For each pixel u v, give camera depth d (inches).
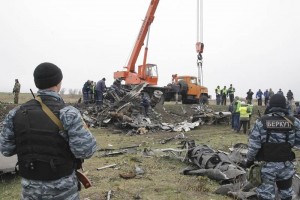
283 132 188.9
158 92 954.1
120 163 374.9
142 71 960.9
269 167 190.4
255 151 192.2
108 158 405.7
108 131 715.4
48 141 114.4
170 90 1042.7
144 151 431.2
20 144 117.3
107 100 885.8
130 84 970.7
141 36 970.7
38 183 114.0
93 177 317.7
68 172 117.3
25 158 115.4
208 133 716.0
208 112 909.2
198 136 660.1
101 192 272.1
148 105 839.7
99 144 543.2
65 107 118.8
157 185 296.0
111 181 306.8
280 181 193.8
